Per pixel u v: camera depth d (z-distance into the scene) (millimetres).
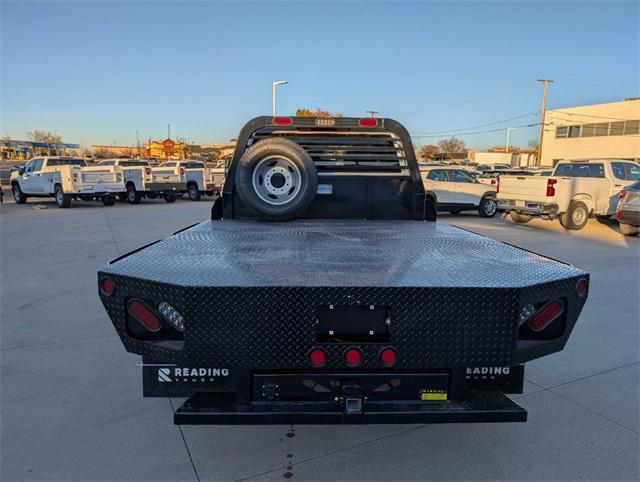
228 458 2949
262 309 2152
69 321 5430
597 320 5555
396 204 4629
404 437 3213
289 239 3338
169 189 22406
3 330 5133
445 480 2754
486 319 2186
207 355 2182
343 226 4055
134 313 2318
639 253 9742
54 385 3891
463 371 2396
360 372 2352
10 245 10164
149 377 2496
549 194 12906
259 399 2379
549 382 4016
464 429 3318
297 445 3104
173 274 2307
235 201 4559
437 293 2162
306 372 2354
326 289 2145
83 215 16312
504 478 2775
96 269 7938
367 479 2758
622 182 13344
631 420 3426
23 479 2711
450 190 16203
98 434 3189
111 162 23859
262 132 4531
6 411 3469
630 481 2746
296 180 4199
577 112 49781
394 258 2725
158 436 3178
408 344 2199
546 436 3221
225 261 2596
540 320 2398
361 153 4574
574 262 8797
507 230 13211
